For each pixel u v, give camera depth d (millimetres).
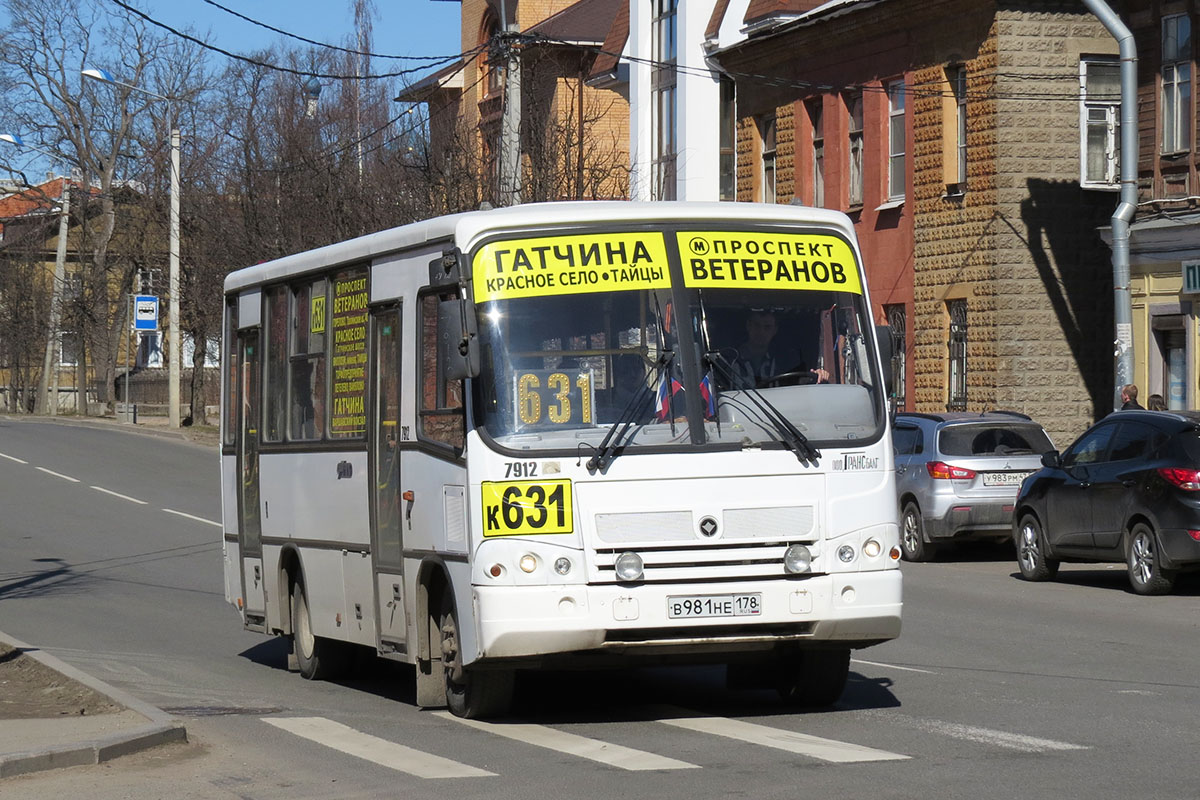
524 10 59031
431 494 11656
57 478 40031
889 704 12125
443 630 11781
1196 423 19344
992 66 32531
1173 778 9125
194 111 66812
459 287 11125
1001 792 8781
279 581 15094
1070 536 20906
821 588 10945
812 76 38594
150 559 25672
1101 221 32906
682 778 9422
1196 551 18812
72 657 16031
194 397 62594
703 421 10992
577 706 12492
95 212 72000
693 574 10812
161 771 10141
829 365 11375
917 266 34969
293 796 9305
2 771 9961
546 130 42438
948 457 24281
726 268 11352
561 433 10891
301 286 14586
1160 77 30234
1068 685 12898
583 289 11141
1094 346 32906
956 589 20609
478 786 9406
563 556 10711
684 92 43438
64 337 75000
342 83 53906
